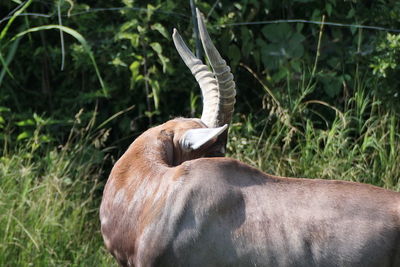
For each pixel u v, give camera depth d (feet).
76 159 70.33
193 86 74.28
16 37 40.24
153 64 72.79
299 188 39.09
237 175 39.86
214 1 75.25
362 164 63.21
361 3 73.82
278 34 74.08
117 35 70.23
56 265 60.34
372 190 38.47
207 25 72.28
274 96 71.51
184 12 73.00
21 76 77.20
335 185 38.93
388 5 72.84
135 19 70.59
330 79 71.92
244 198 39.06
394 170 62.49
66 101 75.36
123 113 76.23
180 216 39.22
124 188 42.73
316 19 73.51
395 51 67.72
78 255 60.64
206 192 39.27
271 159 65.82
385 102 69.36
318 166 62.85
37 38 76.84
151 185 41.52
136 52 72.59
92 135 74.38
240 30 75.05
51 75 78.79
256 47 75.92
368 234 36.78
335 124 64.54
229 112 46.91
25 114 73.97
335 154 62.75
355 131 69.97
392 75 68.74
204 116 47.70
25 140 70.08
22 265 58.80
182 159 44.75
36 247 59.31
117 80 75.15
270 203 38.63
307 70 73.61
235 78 76.38
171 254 39.24
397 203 37.68
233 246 38.27
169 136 44.88
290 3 74.33
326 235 37.19
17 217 61.00
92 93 72.79
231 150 65.72
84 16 73.15
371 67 69.97
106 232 43.32
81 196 68.64
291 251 37.37
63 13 73.05
